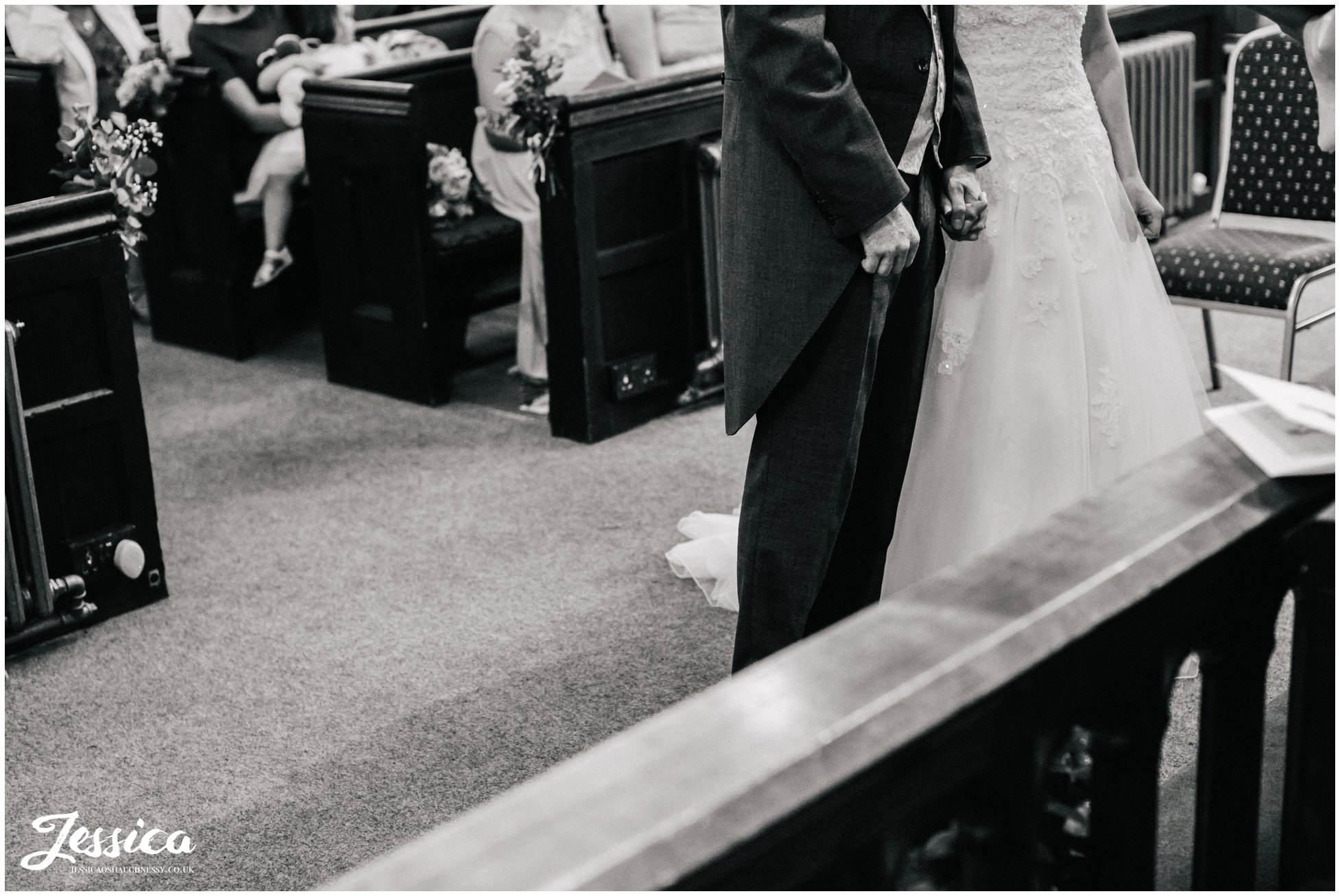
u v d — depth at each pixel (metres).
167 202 5.21
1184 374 2.69
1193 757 2.43
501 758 2.64
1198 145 5.57
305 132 4.62
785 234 2.17
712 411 4.49
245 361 5.20
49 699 2.93
